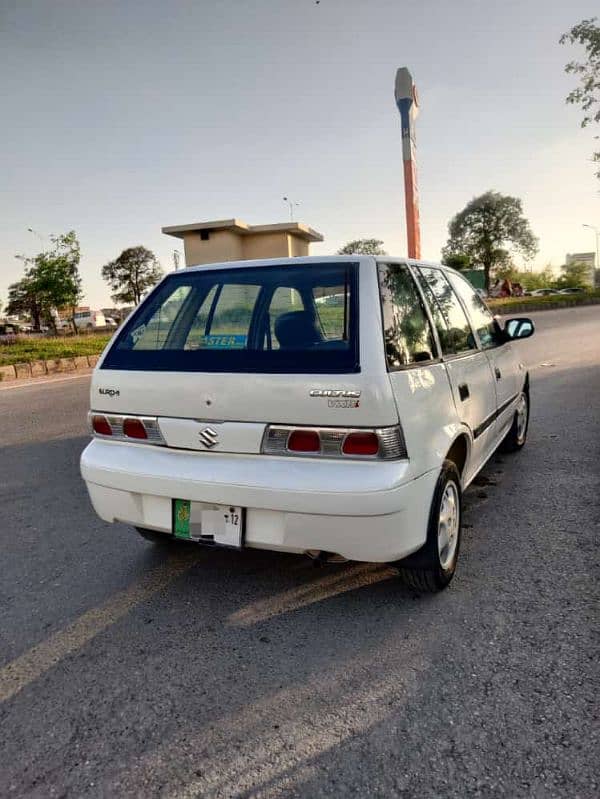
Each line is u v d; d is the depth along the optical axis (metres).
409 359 2.75
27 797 1.88
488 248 80.69
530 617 2.73
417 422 2.62
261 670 2.45
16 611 3.02
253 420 2.60
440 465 2.78
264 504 2.55
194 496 2.70
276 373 2.56
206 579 3.28
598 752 1.93
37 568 3.50
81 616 2.95
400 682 2.33
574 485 4.48
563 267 80.44
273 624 2.79
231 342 2.85
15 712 2.27
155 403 2.83
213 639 2.70
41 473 5.52
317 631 2.72
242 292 3.01
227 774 1.93
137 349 3.03
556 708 2.14
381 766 1.93
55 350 17.28
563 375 9.91
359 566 3.34
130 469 2.85
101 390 3.01
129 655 2.60
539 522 3.83
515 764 1.90
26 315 62.25
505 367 4.53
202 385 2.69
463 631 2.65
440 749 1.98
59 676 2.48
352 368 2.47
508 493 4.38
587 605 2.81
